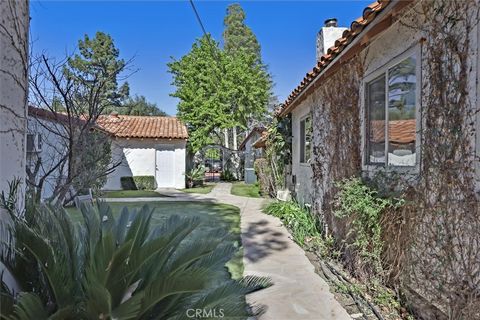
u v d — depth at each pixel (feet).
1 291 7.77
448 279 10.05
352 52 15.14
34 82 17.25
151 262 9.21
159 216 30.99
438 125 10.73
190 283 7.77
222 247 10.97
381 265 13.70
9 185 9.49
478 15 9.26
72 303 8.23
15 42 10.09
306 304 13.00
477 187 9.22
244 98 71.36
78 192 18.57
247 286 10.35
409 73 12.77
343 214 16.39
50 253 8.05
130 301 7.81
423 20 11.60
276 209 31.32
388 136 14.39
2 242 8.71
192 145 69.56
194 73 70.28
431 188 10.95
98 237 8.98
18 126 10.25
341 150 19.85
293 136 35.68
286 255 19.19
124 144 60.44
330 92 21.88
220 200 43.11
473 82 9.41
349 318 11.93
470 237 9.36
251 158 75.46
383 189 13.93
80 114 19.20
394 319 11.84
